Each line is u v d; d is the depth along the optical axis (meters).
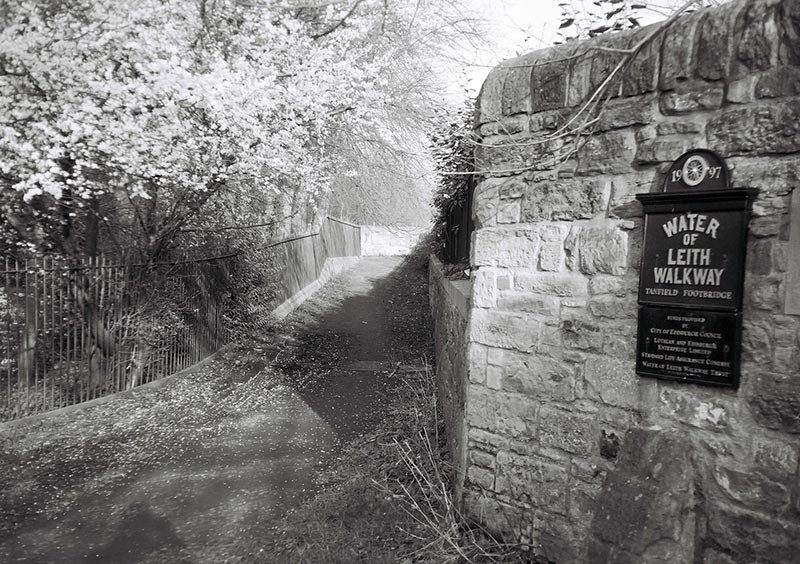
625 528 2.65
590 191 3.14
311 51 7.61
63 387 6.75
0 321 6.27
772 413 2.46
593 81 3.15
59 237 7.30
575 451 3.18
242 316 11.02
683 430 2.74
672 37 2.80
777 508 2.45
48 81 5.95
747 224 2.53
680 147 2.77
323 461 5.35
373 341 11.07
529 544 3.37
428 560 3.36
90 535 4.05
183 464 5.33
